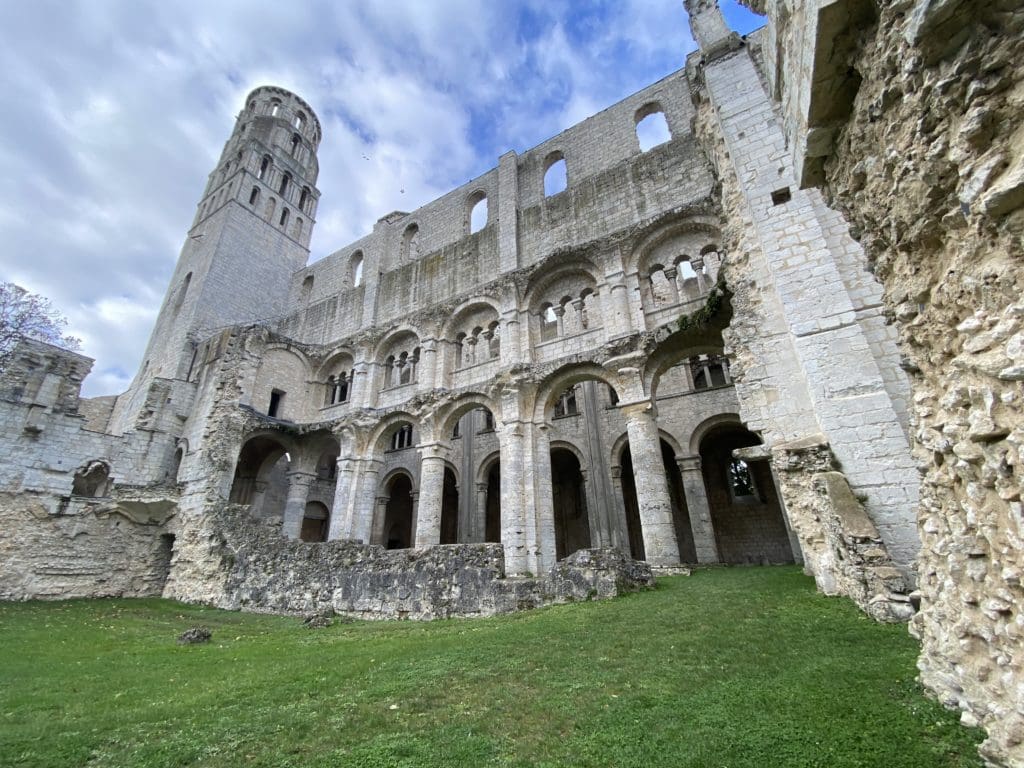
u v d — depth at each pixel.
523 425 23.00
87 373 25.70
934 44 3.78
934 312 4.62
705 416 27.91
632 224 23.78
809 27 5.07
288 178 49.84
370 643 11.01
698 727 4.79
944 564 4.88
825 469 11.09
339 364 34.28
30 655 11.33
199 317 37.09
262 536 21.31
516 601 13.85
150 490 26.34
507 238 28.36
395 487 43.59
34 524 22.52
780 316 13.32
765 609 9.64
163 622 16.69
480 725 5.38
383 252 36.41
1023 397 3.39
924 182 4.26
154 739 5.68
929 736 4.16
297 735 5.49
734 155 15.14
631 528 32.81
